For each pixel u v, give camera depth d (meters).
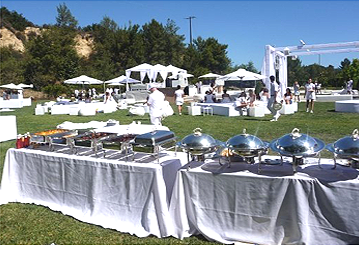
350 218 2.77
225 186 3.16
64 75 50.84
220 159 3.53
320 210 2.86
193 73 60.84
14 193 4.52
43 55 51.94
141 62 61.19
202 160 3.48
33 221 3.89
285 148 3.02
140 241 3.33
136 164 3.52
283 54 20.83
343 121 12.02
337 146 3.03
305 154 2.93
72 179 3.98
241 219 3.12
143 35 65.56
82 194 3.91
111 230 3.59
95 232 3.57
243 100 16.19
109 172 3.66
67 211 4.01
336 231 2.82
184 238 3.32
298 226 2.90
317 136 9.04
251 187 3.05
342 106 15.59
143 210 3.47
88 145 4.02
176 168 3.70
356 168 2.96
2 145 8.73
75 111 17.98
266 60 20.05
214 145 3.38
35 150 4.45
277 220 2.99
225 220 3.20
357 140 2.98
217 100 18.97
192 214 3.33
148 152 3.57
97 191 3.76
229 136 9.27
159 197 3.35
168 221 3.36
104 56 59.38
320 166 3.28
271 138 8.90
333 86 46.16
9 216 4.04
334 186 2.79
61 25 77.75
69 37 58.72
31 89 48.62
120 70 59.72
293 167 3.04
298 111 16.38
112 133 4.50
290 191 2.93
